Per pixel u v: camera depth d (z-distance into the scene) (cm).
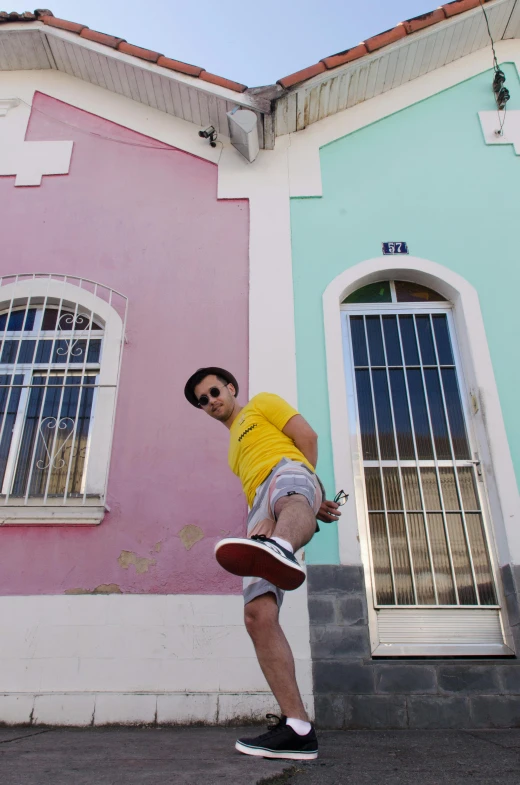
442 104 544
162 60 507
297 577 170
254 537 177
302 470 217
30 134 540
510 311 445
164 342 439
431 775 183
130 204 500
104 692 334
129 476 396
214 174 511
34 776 171
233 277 464
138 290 461
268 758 192
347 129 530
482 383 417
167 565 370
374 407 430
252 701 331
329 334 436
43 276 470
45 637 349
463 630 366
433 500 400
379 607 370
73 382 436
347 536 372
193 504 388
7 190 511
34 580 365
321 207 492
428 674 336
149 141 530
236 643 347
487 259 467
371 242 475
